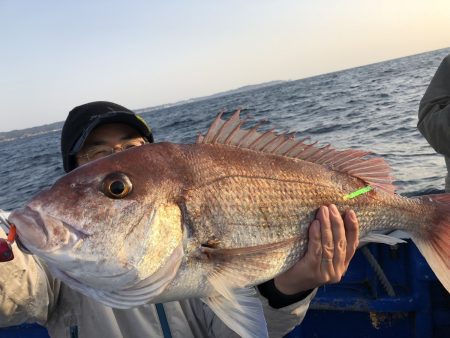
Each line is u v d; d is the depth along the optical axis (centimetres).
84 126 73
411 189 234
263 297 64
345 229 66
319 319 116
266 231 62
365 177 76
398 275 115
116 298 53
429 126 123
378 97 824
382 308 107
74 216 51
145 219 53
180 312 71
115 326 68
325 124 557
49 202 51
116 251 51
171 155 59
